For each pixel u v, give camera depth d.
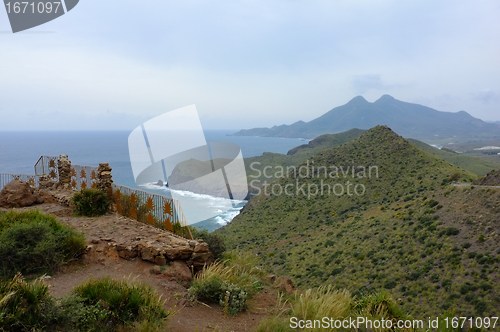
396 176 65.44
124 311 3.88
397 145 77.25
